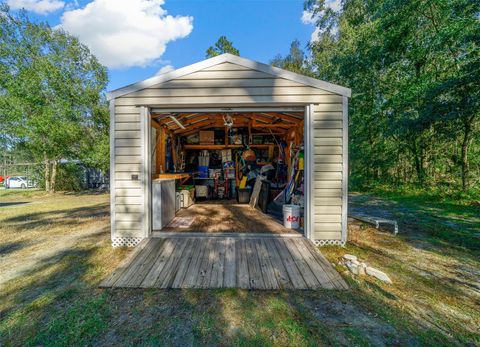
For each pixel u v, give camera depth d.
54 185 12.20
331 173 3.56
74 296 2.28
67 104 10.73
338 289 2.38
